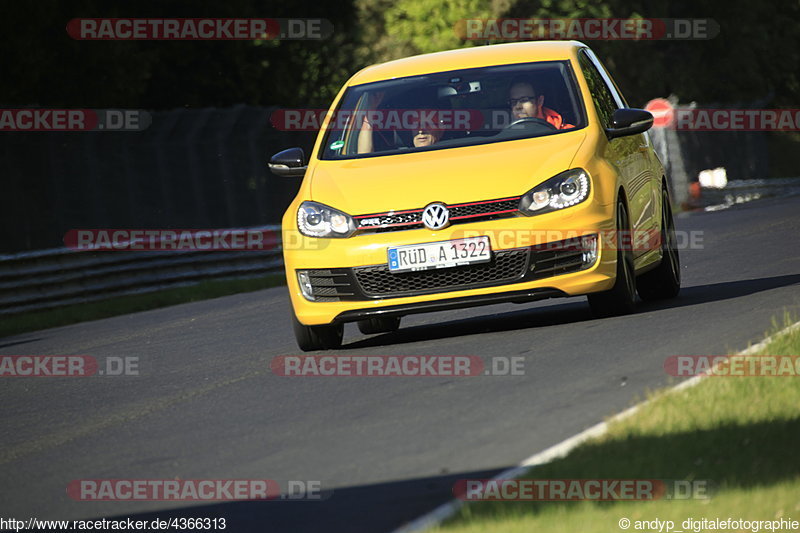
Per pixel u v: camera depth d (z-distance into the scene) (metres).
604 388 21.86
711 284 38.28
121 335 45.12
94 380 32.16
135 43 106.56
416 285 29.11
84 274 63.16
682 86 193.50
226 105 119.31
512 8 147.25
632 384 21.84
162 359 34.97
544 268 28.70
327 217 29.83
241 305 52.81
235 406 25.00
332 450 19.78
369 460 18.77
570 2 151.62
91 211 66.56
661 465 15.62
